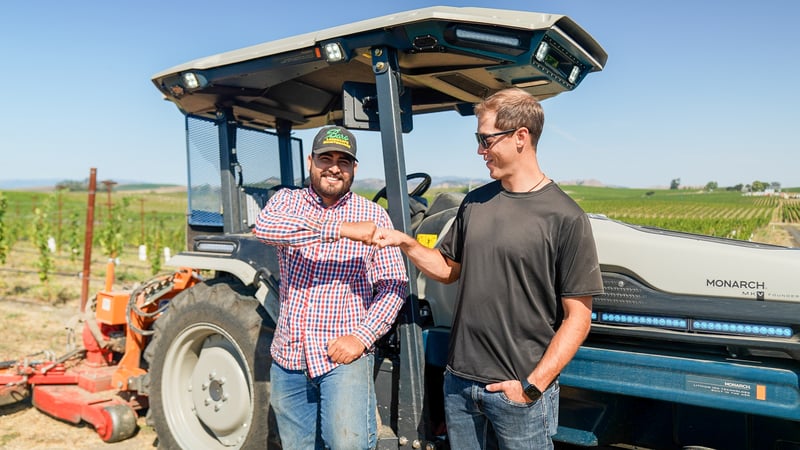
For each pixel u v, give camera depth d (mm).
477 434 2475
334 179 2770
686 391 2469
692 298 2580
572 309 2240
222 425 3678
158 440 3934
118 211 15570
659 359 2525
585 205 36000
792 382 2275
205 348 3834
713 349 2615
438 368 3238
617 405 2830
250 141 4152
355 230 2533
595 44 3236
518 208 2328
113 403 4379
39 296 9695
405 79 3590
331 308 2752
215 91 3709
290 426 2895
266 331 3475
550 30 2898
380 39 2908
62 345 6551
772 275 2434
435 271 2637
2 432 4371
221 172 3965
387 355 3145
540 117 2352
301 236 2600
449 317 3188
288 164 4457
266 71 3352
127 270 13125
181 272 4734
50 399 4539
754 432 2668
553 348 2205
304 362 2787
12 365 4750
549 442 2326
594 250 2242
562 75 3402
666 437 2855
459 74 3395
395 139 2945
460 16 2727
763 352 2580
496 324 2322
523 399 2236
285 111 4230
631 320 2713
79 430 4484
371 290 2869
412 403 2922
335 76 3773
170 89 3748
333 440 2713
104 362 4871
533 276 2275
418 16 2730
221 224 4043
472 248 2389
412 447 2916
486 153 2385
